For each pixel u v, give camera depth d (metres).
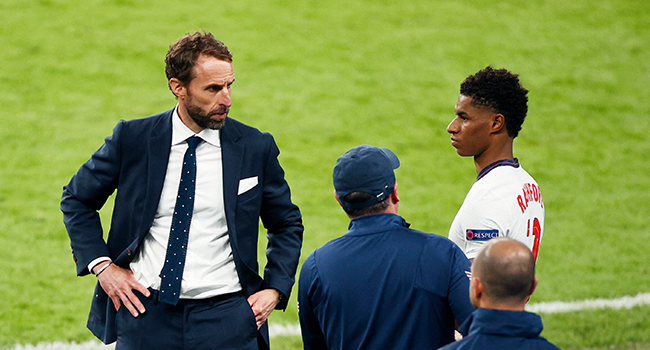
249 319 9.58
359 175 7.92
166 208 9.43
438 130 34.31
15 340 16.92
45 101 34.66
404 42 43.81
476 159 9.84
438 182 29.56
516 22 47.53
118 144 9.43
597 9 49.88
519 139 34.12
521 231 9.20
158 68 38.75
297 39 43.38
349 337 7.73
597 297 20.08
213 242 9.52
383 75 39.72
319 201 27.41
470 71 40.84
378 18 46.94
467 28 46.25
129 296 9.28
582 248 24.16
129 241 9.54
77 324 18.02
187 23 43.97
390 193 8.05
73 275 21.11
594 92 39.22
